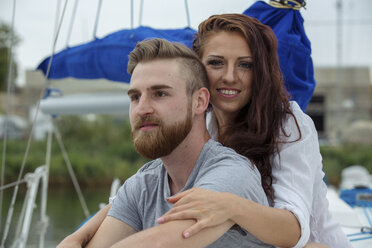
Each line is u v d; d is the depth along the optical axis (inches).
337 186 399.2
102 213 52.7
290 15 71.8
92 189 339.9
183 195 38.2
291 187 48.2
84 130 486.6
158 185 45.9
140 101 40.9
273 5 72.2
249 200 39.4
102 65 84.7
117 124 524.1
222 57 52.3
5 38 600.4
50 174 374.3
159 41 42.8
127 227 47.5
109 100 88.5
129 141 493.7
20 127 520.4
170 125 40.4
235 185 39.4
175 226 36.3
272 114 52.6
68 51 89.5
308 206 47.8
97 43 84.8
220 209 36.9
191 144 42.9
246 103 54.0
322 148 466.3
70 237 48.9
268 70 53.2
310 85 72.7
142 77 41.3
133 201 47.6
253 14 73.9
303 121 52.7
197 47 55.9
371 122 613.3
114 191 88.1
